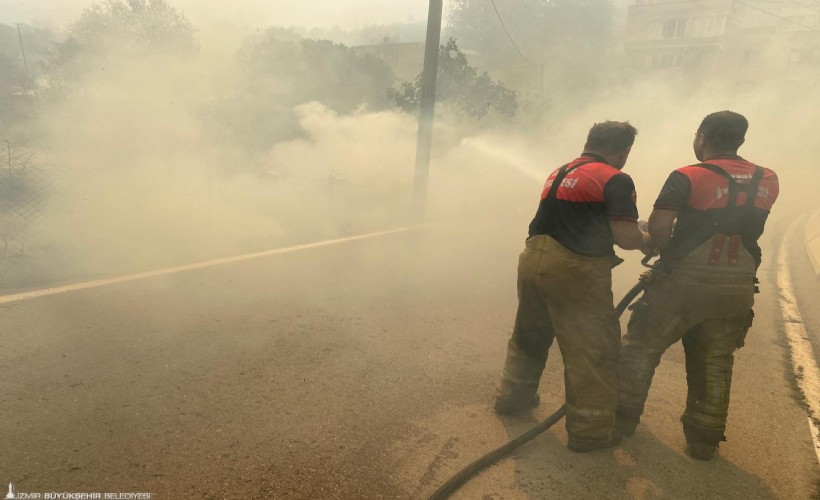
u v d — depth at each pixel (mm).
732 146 2426
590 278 2381
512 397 2809
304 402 2881
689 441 2572
